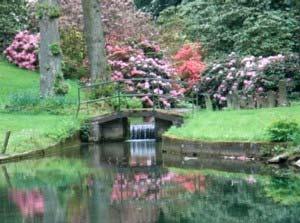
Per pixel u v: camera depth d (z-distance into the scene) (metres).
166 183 15.39
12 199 14.01
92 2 28.22
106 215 12.38
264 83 30.12
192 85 33.22
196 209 12.64
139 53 32.72
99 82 27.62
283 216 11.88
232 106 27.31
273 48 34.41
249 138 18.30
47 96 27.44
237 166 17.31
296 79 30.28
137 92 30.28
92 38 28.22
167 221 11.83
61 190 14.88
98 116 25.09
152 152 21.58
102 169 17.95
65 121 24.14
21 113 26.08
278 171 16.22
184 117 25.08
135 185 15.27
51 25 27.59
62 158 20.44
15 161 19.75
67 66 34.56
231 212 12.29
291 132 17.61
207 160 18.80
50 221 12.04
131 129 26.36
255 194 13.77
